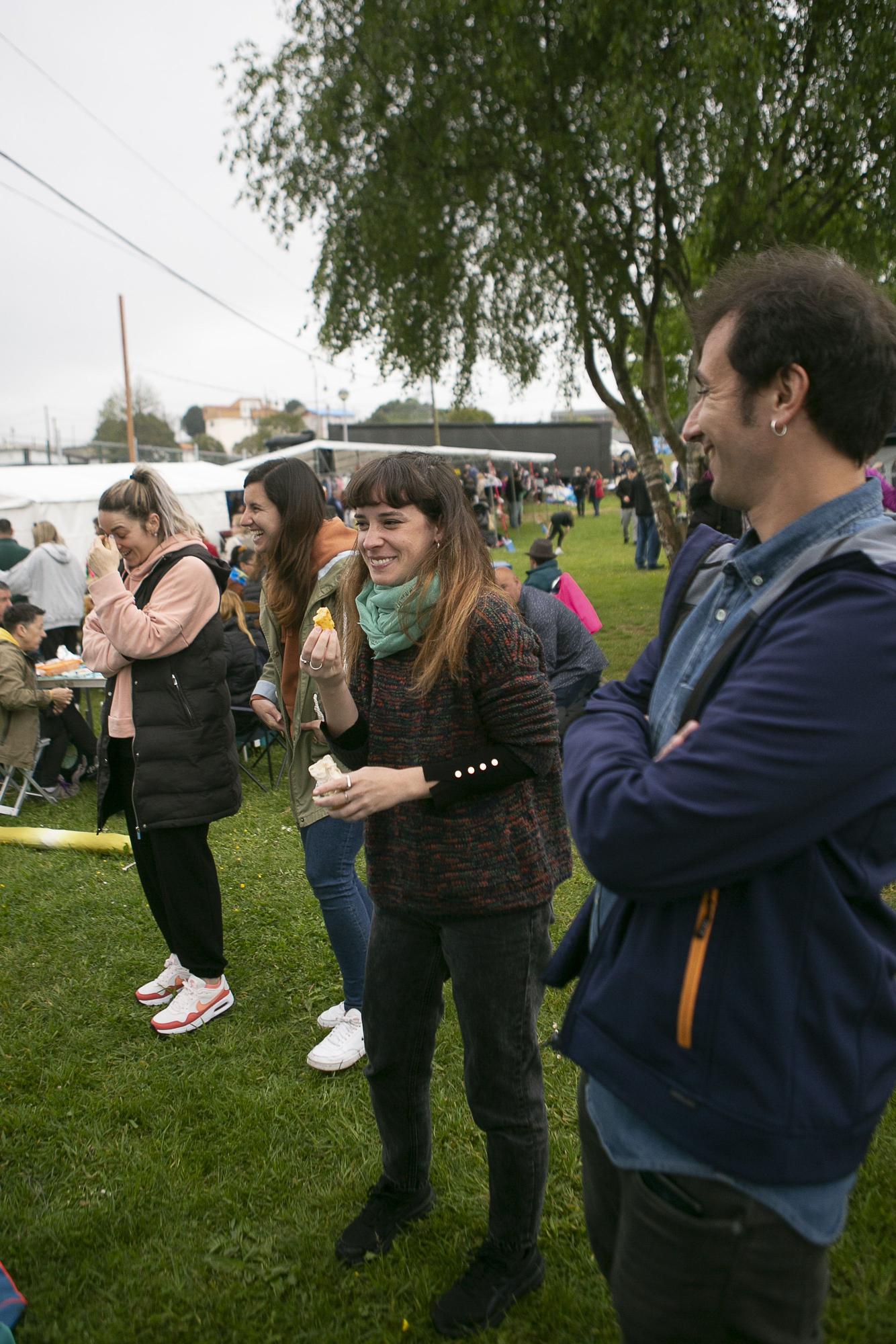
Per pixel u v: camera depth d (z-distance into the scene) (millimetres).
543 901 1825
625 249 9125
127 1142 2561
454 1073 2805
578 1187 2346
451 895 1786
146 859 3102
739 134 7129
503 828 1793
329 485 22031
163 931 3207
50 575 8672
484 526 19844
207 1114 2672
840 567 982
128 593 2742
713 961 1018
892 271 8820
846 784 928
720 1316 1040
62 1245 2207
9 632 6055
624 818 991
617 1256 1128
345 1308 2008
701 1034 1019
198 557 2859
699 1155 1015
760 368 999
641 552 14633
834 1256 2066
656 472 9750
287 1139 2555
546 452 39219
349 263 9617
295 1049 2980
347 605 1974
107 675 2955
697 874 975
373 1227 2150
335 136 8625
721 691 1013
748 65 6914
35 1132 2613
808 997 992
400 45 7914
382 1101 2039
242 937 3734
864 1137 1017
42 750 6016
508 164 8406
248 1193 2355
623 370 9625
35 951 3688
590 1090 1195
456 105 8055
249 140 9250
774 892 998
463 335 10297
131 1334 1973
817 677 922
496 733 1774
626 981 1089
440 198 8727
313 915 3904
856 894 1010
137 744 2850
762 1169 987
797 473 1031
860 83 7355
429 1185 2219
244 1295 2057
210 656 2885
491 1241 1973
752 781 925
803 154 8508
